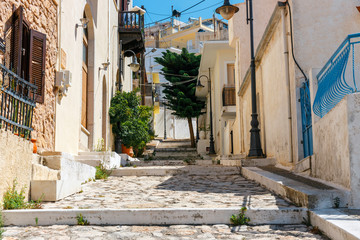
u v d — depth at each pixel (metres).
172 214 5.16
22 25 7.76
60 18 9.92
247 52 16.98
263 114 12.47
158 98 39.19
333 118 5.86
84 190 7.84
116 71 18.83
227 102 21.31
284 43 9.24
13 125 5.75
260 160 10.71
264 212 5.08
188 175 10.61
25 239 4.34
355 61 7.91
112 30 17.66
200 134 32.88
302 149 8.61
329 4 8.75
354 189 5.04
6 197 5.39
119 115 16.52
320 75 7.05
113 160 11.55
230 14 11.95
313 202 5.05
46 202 6.24
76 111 11.47
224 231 4.70
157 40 51.94
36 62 8.40
